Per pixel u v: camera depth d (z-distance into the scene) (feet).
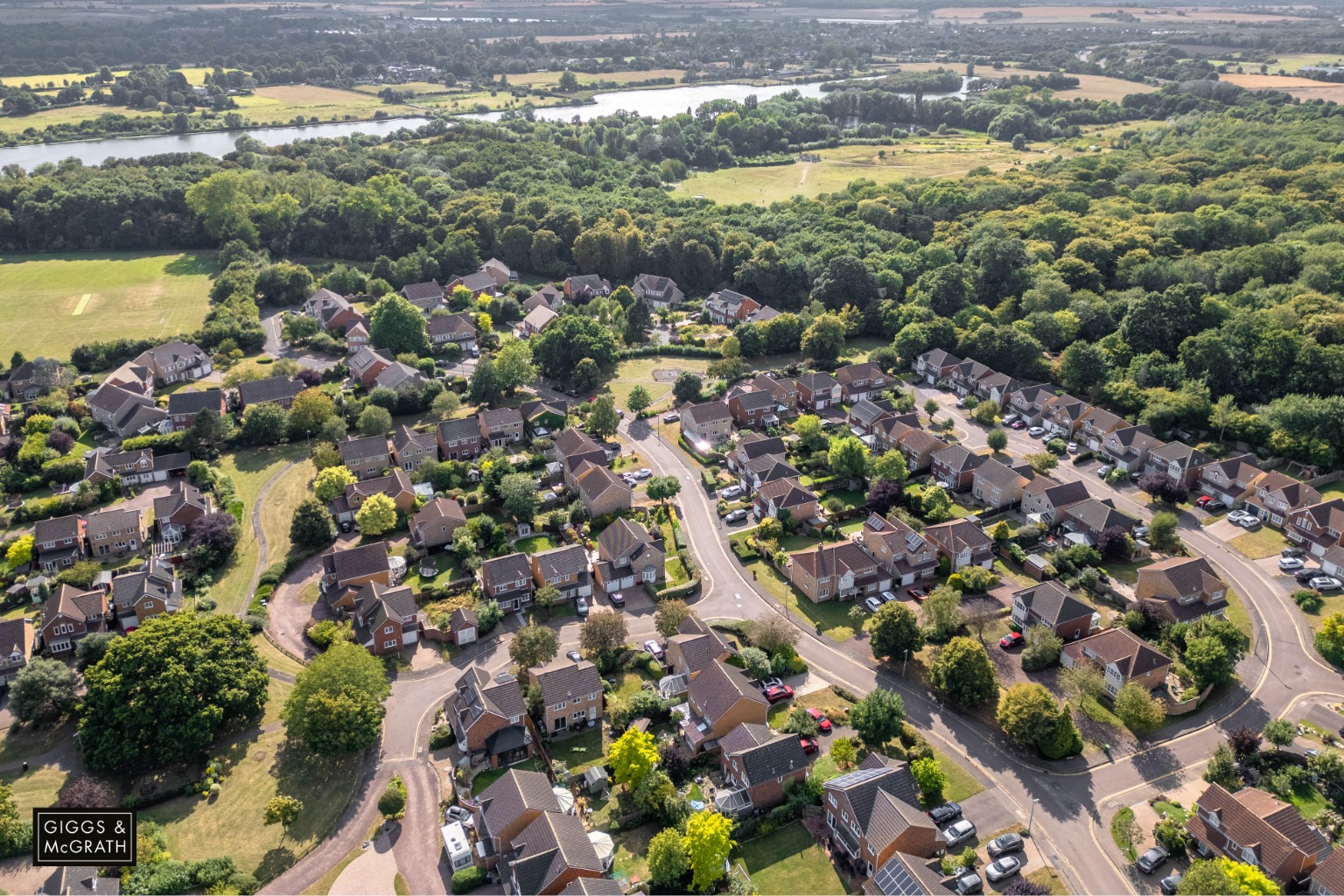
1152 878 341.21
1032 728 387.75
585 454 608.60
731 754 376.48
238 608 488.02
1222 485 588.09
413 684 437.58
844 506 572.10
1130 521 541.75
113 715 382.01
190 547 517.96
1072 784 382.42
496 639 468.75
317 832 360.07
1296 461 620.08
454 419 650.43
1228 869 325.01
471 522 552.00
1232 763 381.40
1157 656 427.74
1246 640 442.09
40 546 516.73
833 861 349.00
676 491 583.17
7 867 342.03
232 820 365.81
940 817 361.51
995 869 338.13
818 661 454.81
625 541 515.09
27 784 381.40
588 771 381.40
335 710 381.19
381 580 494.59
